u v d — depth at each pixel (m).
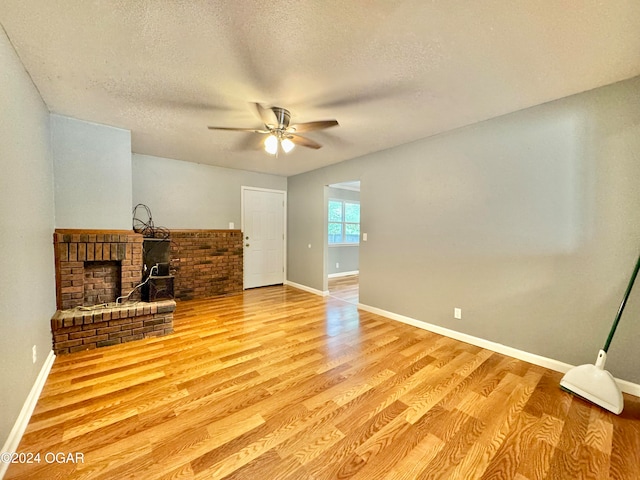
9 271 1.50
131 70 1.92
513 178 2.55
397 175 3.57
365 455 1.45
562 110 2.28
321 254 4.96
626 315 2.03
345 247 7.31
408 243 3.45
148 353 2.58
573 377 2.00
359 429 1.63
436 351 2.69
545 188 2.38
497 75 1.95
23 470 1.32
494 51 1.69
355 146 3.60
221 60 1.80
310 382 2.13
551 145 2.34
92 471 1.32
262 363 2.42
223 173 4.98
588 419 1.73
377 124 2.84
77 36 1.57
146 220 4.27
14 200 1.61
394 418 1.73
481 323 2.80
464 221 2.91
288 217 5.85
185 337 2.97
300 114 2.59
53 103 2.42
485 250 2.76
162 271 3.34
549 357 2.38
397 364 2.43
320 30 1.51
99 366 2.32
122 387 2.02
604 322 2.12
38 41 1.61
